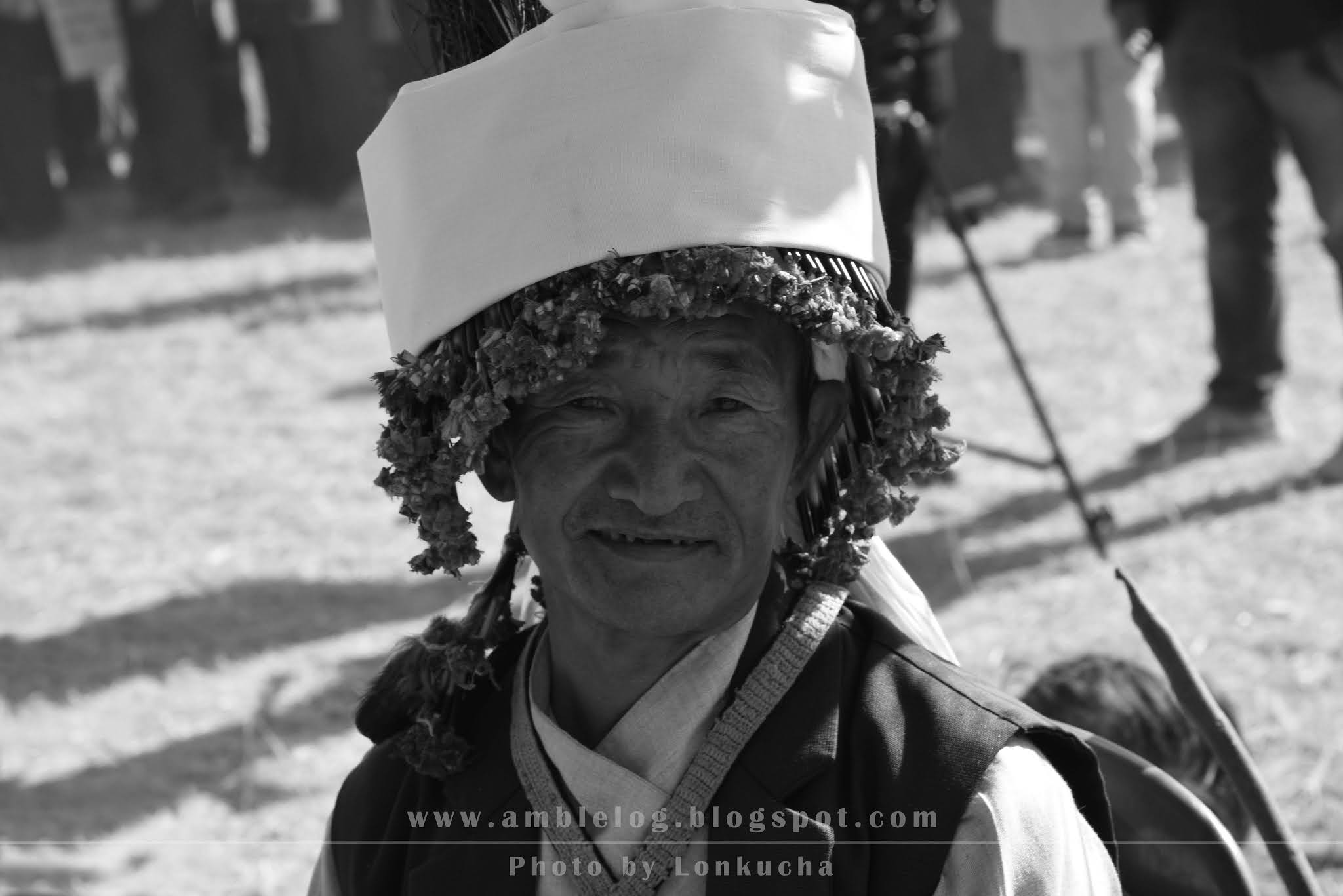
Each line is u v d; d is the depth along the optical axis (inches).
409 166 76.1
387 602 278.5
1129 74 468.4
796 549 83.7
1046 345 390.6
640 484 71.9
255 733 231.0
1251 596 232.5
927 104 264.2
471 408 74.0
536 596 86.0
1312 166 275.3
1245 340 300.0
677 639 76.8
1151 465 297.3
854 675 78.3
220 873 192.5
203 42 652.1
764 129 72.4
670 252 71.2
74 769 224.8
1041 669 161.8
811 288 72.4
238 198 651.5
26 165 614.9
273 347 462.0
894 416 78.0
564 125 72.0
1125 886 95.7
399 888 82.8
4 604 289.4
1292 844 99.2
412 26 85.2
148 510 337.7
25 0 609.0
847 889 73.2
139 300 523.2
